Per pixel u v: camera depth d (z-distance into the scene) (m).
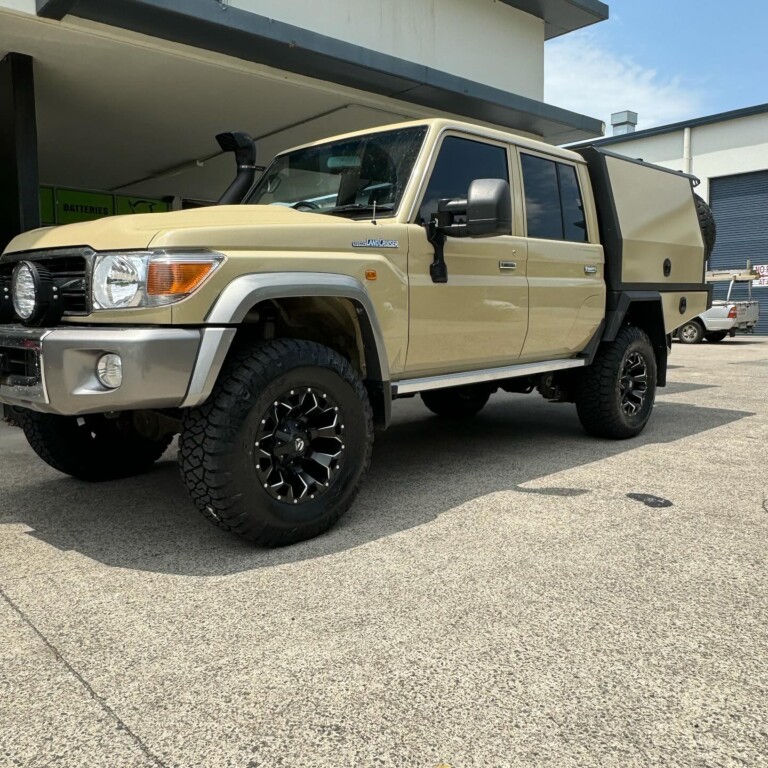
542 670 2.05
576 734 1.76
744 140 22.12
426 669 2.06
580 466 4.49
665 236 5.63
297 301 3.29
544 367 4.54
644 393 5.35
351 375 3.20
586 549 3.00
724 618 2.38
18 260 3.27
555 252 4.50
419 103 8.34
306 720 1.82
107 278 2.77
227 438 2.76
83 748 1.73
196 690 1.97
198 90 7.29
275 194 4.34
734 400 7.45
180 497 3.92
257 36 6.13
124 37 5.95
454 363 3.98
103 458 4.20
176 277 2.68
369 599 2.52
